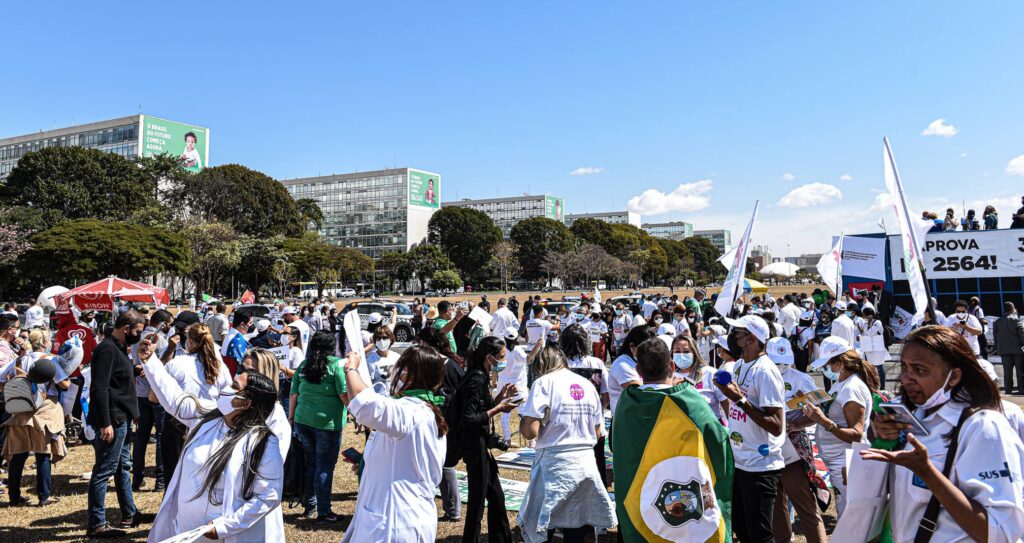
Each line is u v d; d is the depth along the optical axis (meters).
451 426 4.70
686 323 13.43
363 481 3.41
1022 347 11.85
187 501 3.16
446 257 99.12
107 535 5.29
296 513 5.89
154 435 9.18
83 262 39.03
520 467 7.39
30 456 8.50
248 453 3.11
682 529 3.38
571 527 4.09
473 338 9.54
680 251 141.50
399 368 3.69
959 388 2.21
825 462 4.77
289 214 71.81
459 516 5.74
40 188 49.56
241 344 7.53
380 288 105.38
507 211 171.12
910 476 2.26
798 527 5.40
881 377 12.37
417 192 145.62
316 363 5.63
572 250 102.00
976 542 2.04
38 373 6.05
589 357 5.87
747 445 4.10
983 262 17.86
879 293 18.05
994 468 2.02
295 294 79.69
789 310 15.98
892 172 6.39
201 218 60.50
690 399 3.52
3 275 42.31
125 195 54.28
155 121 104.81
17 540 5.20
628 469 3.57
